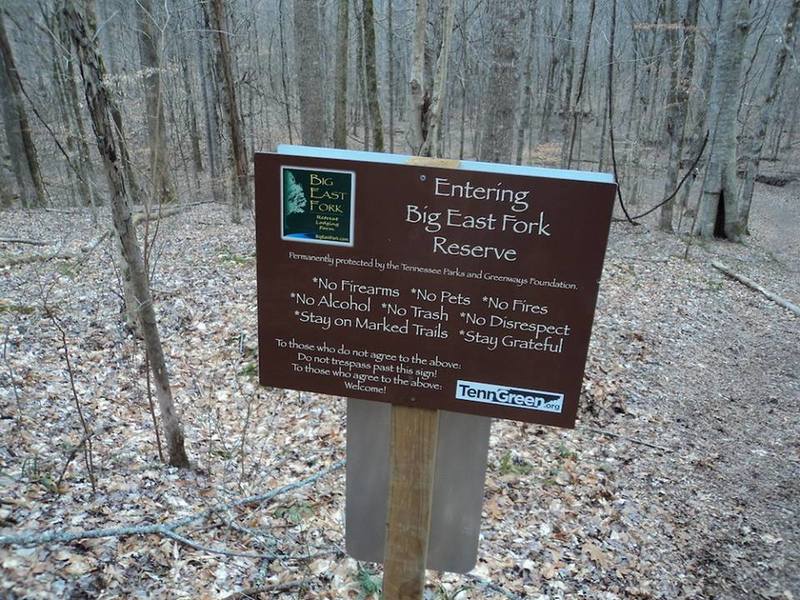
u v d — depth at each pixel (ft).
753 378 23.29
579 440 17.85
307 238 6.49
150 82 22.52
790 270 38.11
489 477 15.29
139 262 11.94
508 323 6.42
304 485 13.82
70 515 10.48
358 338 6.78
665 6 48.70
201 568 10.10
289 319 6.84
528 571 12.18
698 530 14.74
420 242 6.32
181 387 18.28
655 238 43.57
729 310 30.04
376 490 7.64
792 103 96.73
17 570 8.61
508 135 25.79
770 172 87.04
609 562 12.94
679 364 23.63
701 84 53.11
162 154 14.92
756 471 17.54
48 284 23.73
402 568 7.58
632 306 28.73
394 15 73.87
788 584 13.33
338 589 10.51
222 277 26.94
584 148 84.89
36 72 43.34
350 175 6.21
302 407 17.78
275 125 78.95
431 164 6.08
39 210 42.63
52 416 14.80
